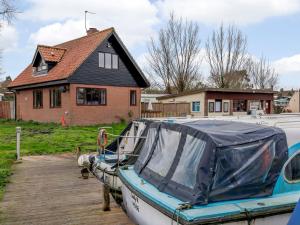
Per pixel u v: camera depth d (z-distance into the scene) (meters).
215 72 42.31
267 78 52.84
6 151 12.78
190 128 4.39
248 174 3.99
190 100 29.19
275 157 4.16
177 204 3.79
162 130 5.01
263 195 4.05
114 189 6.50
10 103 30.48
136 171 5.18
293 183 4.27
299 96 46.03
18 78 29.66
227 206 3.75
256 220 3.78
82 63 23.12
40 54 25.73
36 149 13.31
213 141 3.92
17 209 6.63
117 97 25.25
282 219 3.92
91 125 23.41
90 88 23.84
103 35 24.56
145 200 4.21
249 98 30.33
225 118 6.44
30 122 26.09
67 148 13.62
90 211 6.51
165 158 4.64
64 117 23.44
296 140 4.46
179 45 40.06
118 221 6.00
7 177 9.05
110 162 7.27
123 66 25.58
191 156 4.15
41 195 7.52
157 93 40.91
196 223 3.49
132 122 7.82
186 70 40.16
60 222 5.96
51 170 9.98
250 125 4.63
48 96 25.11
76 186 8.24
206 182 3.80
